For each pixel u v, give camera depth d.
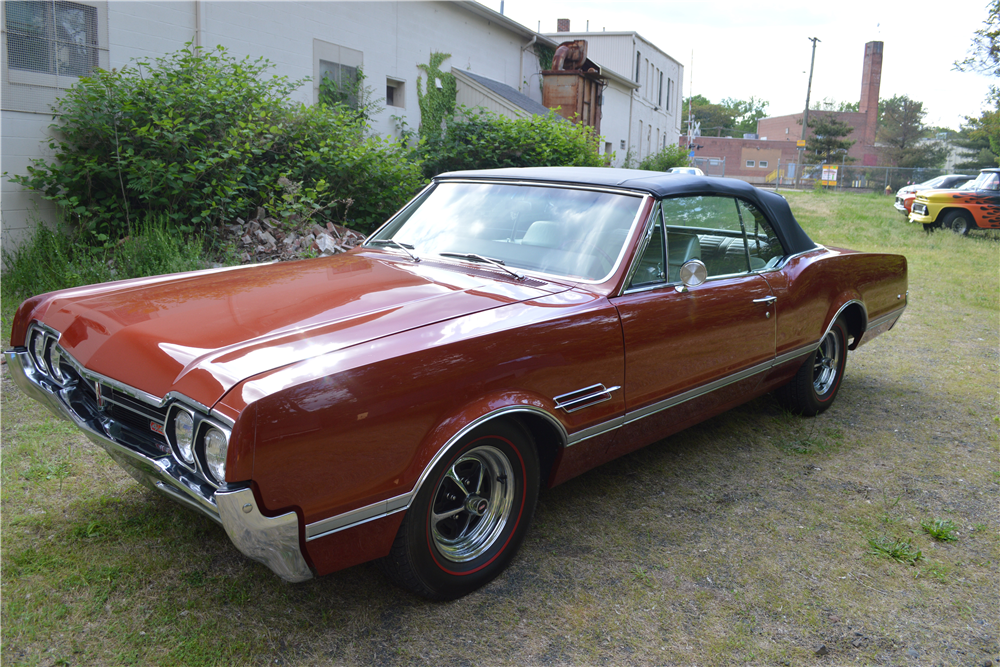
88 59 7.65
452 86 14.65
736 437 4.07
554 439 2.62
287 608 2.31
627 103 26.84
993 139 35.78
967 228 15.73
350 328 2.19
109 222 7.17
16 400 3.91
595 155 13.35
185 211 7.32
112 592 2.33
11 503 2.84
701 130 111.31
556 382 2.50
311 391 1.86
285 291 2.59
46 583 2.34
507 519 2.54
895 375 5.44
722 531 2.98
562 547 2.80
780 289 3.68
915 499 3.35
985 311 7.82
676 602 2.47
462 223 3.32
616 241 2.93
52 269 6.21
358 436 1.96
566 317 2.55
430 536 2.27
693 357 3.12
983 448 4.00
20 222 7.10
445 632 2.25
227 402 1.79
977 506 3.30
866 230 16.14
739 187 3.67
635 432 2.98
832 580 2.65
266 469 1.78
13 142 6.96
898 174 43.31
